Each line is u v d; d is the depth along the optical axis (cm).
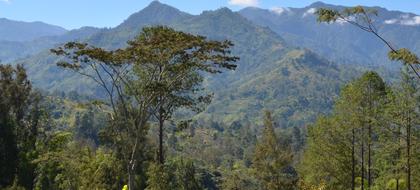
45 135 5922
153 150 5216
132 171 3095
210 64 2988
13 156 5300
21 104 5691
